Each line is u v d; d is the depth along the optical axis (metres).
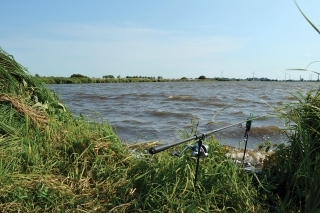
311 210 2.54
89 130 4.34
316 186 2.55
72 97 24.61
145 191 3.08
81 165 3.51
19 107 4.33
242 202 2.98
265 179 3.38
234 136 8.34
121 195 3.04
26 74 5.01
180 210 2.74
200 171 3.32
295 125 3.32
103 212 2.81
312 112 3.11
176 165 3.29
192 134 4.58
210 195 2.96
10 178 3.00
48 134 3.93
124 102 20.86
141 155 3.79
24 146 3.57
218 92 37.12
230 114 14.06
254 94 32.44
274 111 3.52
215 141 4.04
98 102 20.45
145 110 15.66
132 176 3.37
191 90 43.03
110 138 4.09
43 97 4.98
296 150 3.29
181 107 17.62
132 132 9.32
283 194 3.33
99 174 3.38
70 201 2.88
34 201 2.87
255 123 10.20
